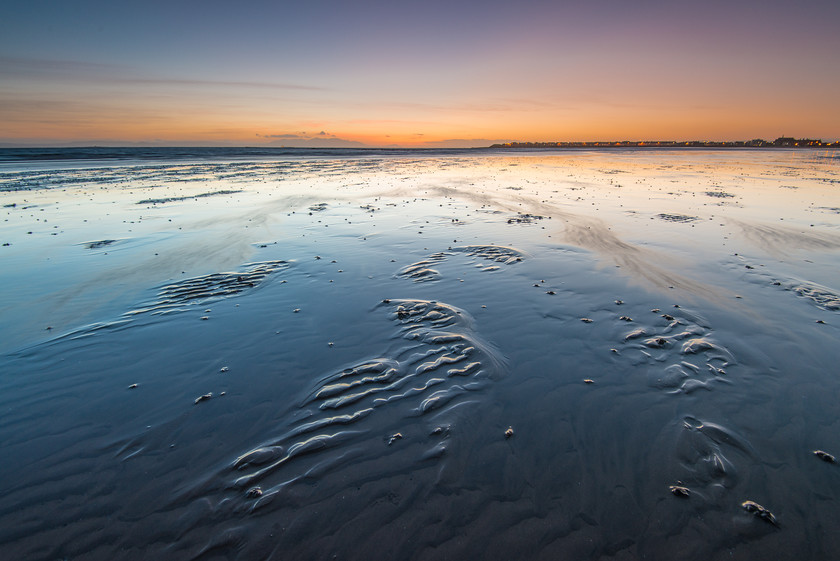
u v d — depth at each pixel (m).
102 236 9.05
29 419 3.28
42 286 6.15
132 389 3.67
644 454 2.84
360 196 15.22
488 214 11.54
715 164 33.12
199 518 2.39
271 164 34.88
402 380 3.73
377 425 3.15
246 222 10.57
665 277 6.39
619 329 4.68
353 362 4.06
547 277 6.46
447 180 20.95
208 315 5.21
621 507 2.44
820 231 9.02
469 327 4.77
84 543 2.26
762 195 14.50
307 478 2.66
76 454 2.91
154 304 5.55
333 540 2.26
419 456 2.84
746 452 2.83
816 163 33.97
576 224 10.12
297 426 3.15
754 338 4.41
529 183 19.36
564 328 4.73
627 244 8.28
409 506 2.46
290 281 6.41
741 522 2.32
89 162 35.75
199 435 3.08
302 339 4.56
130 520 2.39
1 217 10.91
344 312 5.27
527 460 2.81
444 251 7.97
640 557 2.15
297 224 10.38
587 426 3.12
